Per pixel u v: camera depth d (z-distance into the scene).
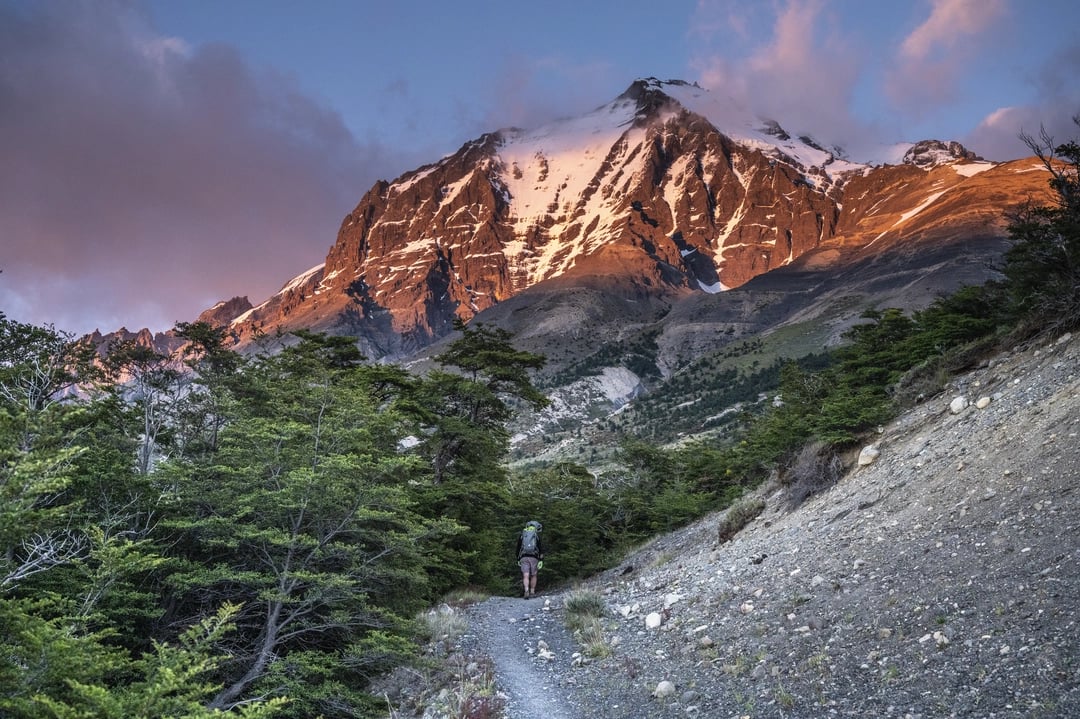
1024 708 6.09
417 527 14.26
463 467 27.88
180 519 13.41
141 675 10.91
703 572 15.52
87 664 7.50
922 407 16.95
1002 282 22.45
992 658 6.96
